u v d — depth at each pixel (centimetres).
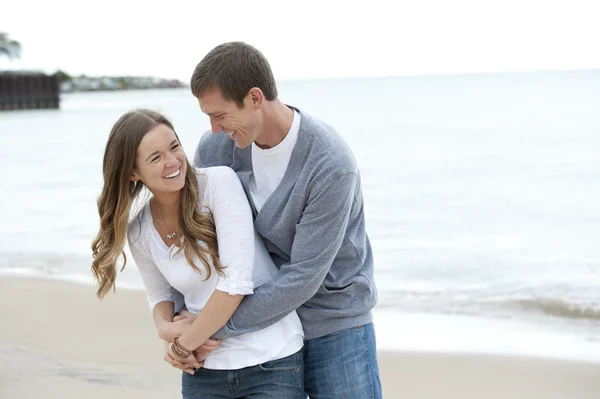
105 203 288
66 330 618
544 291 738
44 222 1181
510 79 8056
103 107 5922
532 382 506
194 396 299
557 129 2362
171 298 315
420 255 906
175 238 292
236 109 275
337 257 305
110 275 298
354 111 3750
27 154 2308
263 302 281
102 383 498
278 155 290
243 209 286
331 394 307
